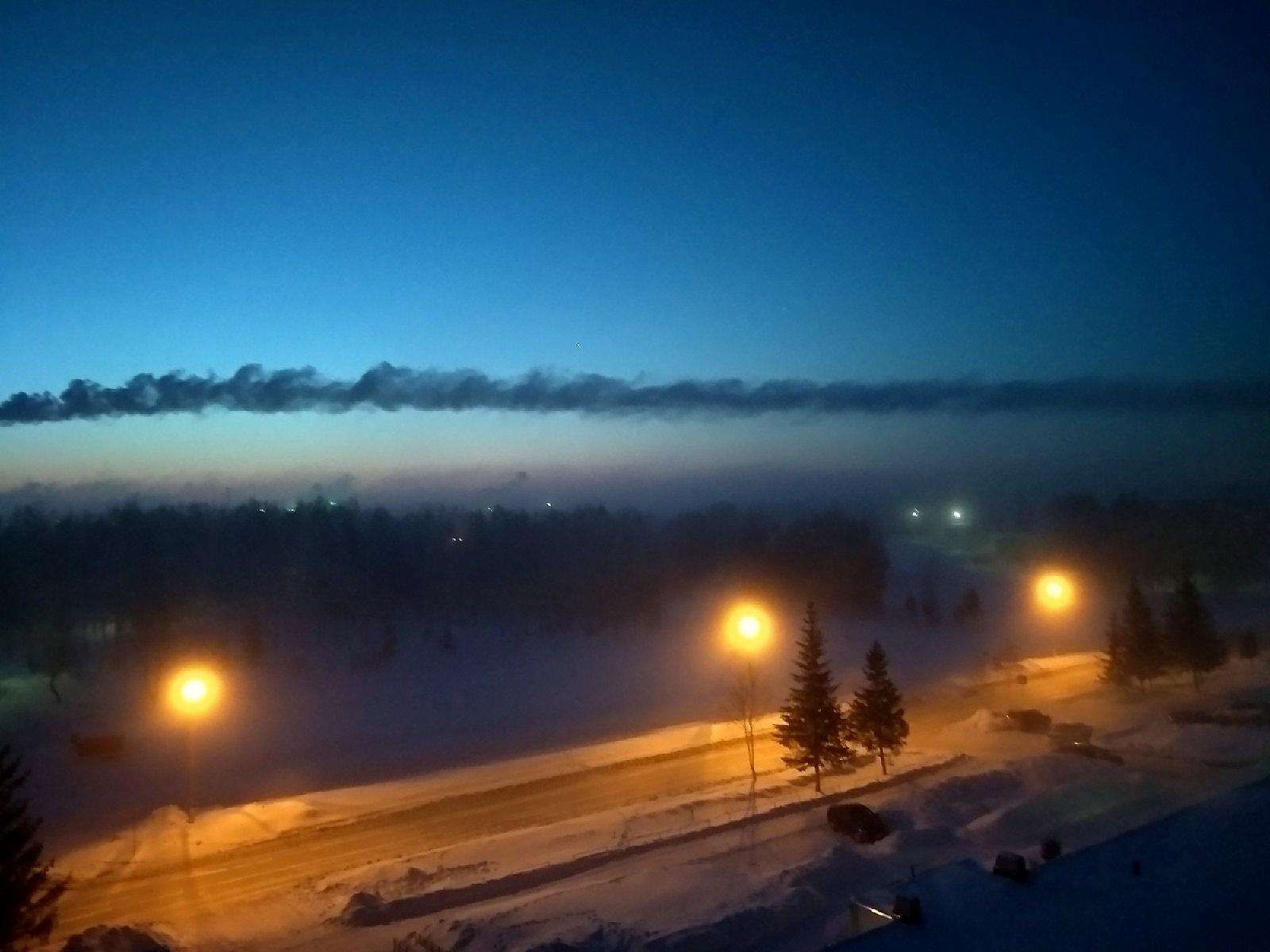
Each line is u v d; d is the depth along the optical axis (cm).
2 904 2266
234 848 3453
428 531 10950
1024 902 2231
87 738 4819
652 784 4141
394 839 3528
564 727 5400
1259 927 2020
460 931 2514
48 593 7812
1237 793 2834
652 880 2856
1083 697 5628
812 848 3138
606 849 3150
